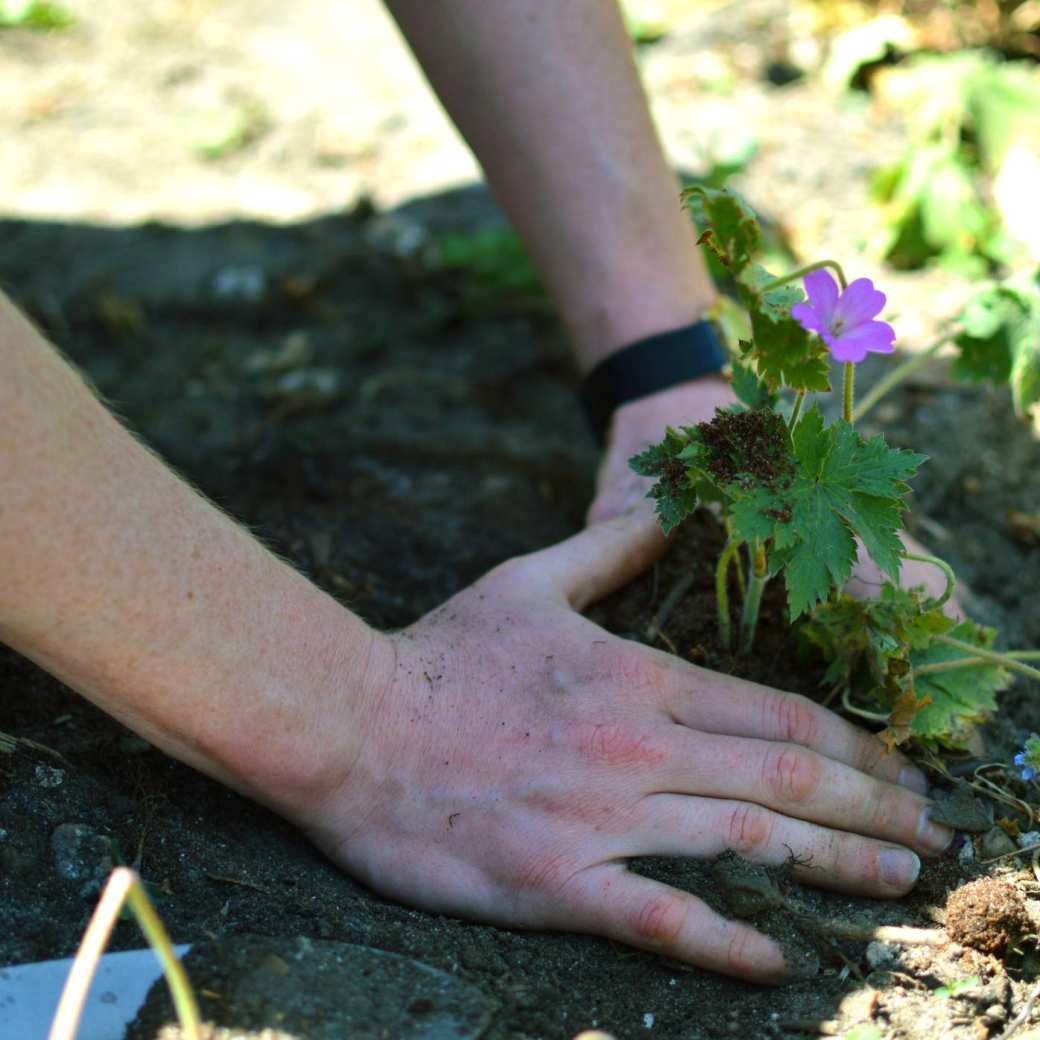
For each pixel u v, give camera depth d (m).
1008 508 1.54
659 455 1.33
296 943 1.30
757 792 1.34
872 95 1.98
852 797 1.34
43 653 1.28
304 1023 1.28
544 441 1.61
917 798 1.35
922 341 1.63
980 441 1.57
